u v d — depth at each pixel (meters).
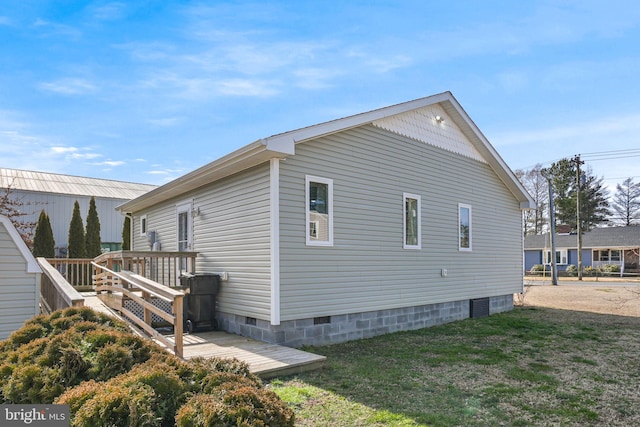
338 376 5.41
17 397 2.83
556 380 5.39
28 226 16.88
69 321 3.96
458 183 10.76
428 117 9.97
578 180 29.38
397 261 8.85
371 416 4.05
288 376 5.38
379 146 8.63
